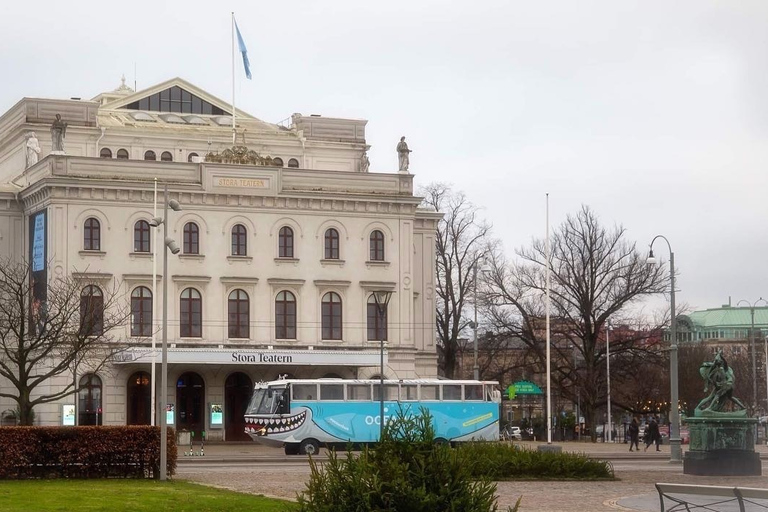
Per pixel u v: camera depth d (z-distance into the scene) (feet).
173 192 301.43
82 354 228.22
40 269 293.64
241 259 306.55
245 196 307.37
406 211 321.11
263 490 133.49
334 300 314.35
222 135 340.39
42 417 282.15
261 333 306.76
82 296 272.92
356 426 237.86
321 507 68.95
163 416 153.07
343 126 358.64
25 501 112.57
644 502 117.60
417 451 69.72
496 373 366.43
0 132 353.72
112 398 290.56
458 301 372.99
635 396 402.72
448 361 371.35
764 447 305.73
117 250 295.89
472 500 68.80
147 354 286.05
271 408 236.02
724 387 161.68
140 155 331.77
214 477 157.38
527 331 341.21
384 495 68.08
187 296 301.63
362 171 337.93
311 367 311.27
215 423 300.61
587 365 335.67
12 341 277.23
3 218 309.42
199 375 302.04
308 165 350.02
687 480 153.17
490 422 246.88
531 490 136.98
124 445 149.07
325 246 314.35
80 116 329.31
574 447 284.61
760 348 642.63
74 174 294.46
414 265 339.36
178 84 356.59
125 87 378.53
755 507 88.48
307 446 235.40
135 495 121.70
